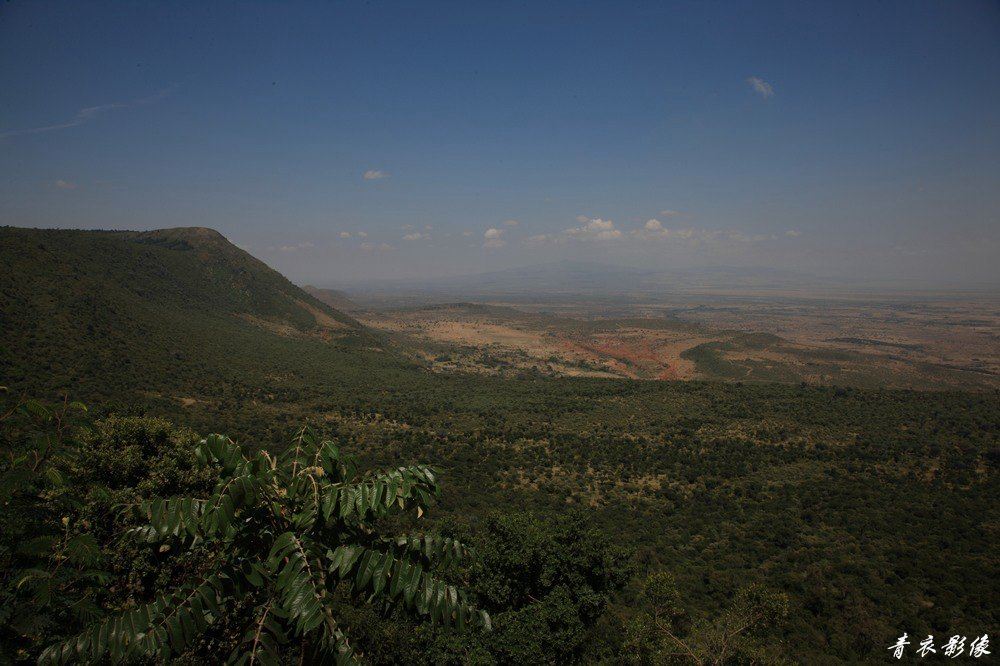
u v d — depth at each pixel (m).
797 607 23.08
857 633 20.86
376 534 3.87
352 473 3.88
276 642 3.21
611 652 16.78
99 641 2.98
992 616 21.45
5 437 3.87
